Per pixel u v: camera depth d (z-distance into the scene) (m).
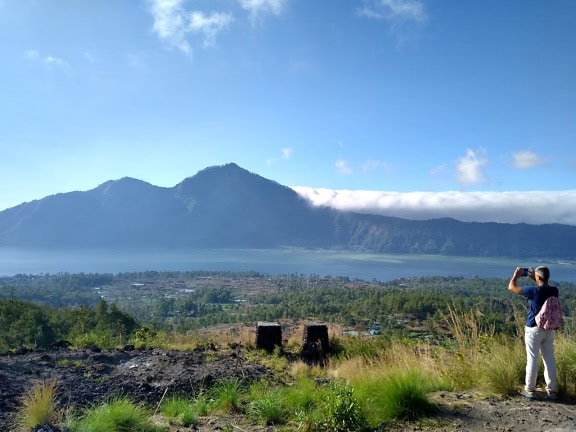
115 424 4.71
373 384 5.45
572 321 6.48
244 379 7.42
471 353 6.48
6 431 4.49
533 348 5.21
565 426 4.35
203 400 5.88
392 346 8.98
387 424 4.61
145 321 65.75
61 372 7.02
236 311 78.69
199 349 10.50
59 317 27.03
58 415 5.04
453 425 4.50
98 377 7.01
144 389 6.56
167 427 5.00
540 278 5.30
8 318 23.58
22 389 5.93
